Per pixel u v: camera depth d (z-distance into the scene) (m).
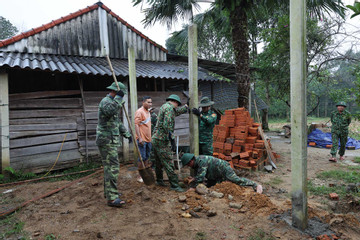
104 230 2.84
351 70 9.24
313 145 9.51
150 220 3.07
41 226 2.99
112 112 3.40
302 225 2.71
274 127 19.91
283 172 5.79
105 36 7.93
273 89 13.87
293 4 2.61
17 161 5.54
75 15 7.39
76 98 6.37
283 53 11.32
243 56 8.22
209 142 5.19
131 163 6.76
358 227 2.81
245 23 8.16
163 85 8.52
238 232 2.77
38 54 6.71
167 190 4.25
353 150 8.67
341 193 4.21
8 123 5.39
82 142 6.39
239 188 3.94
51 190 4.50
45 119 5.92
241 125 6.10
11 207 3.75
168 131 4.04
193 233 2.76
